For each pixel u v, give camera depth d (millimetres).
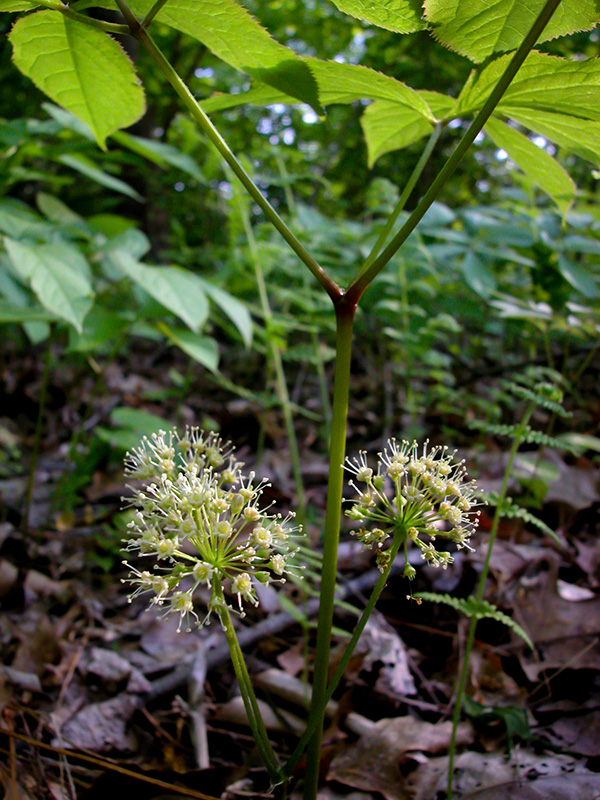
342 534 3268
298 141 8352
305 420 5234
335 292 1149
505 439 4258
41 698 2051
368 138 1666
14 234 2867
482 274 3637
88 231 3684
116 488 3883
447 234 3908
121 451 3566
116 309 3902
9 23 3547
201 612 2699
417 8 1185
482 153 6863
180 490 1152
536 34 1002
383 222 3994
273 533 1155
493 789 1643
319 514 3611
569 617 2359
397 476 1151
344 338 1155
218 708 2084
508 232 3686
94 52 1261
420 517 1159
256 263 3283
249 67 1260
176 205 8133
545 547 2881
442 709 2033
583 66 1124
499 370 4699
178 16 1177
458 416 4445
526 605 2453
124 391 5656
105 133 1496
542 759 1748
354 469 1190
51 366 5973
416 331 4016
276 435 4684
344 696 1961
